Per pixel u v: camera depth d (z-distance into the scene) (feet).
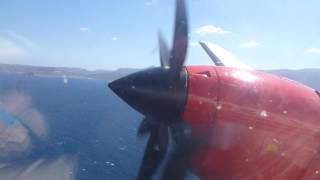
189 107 7.59
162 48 8.30
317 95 8.09
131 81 8.06
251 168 7.31
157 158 8.16
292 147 7.29
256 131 7.36
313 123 7.41
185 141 7.57
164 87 7.79
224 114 7.45
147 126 8.46
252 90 7.64
